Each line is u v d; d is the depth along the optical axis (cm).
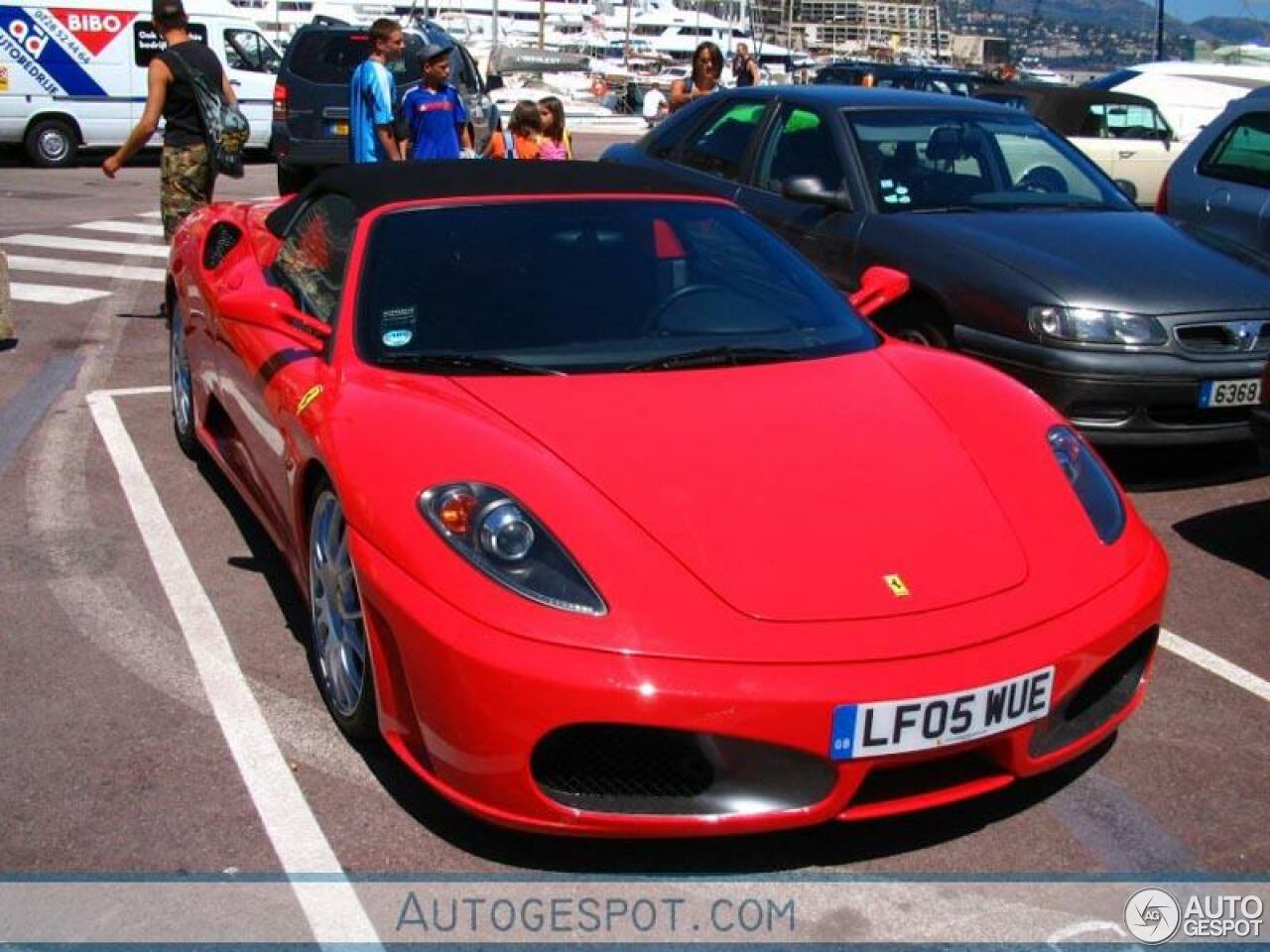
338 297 379
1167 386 521
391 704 293
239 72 1873
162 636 394
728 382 347
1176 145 1534
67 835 292
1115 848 297
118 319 843
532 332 362
